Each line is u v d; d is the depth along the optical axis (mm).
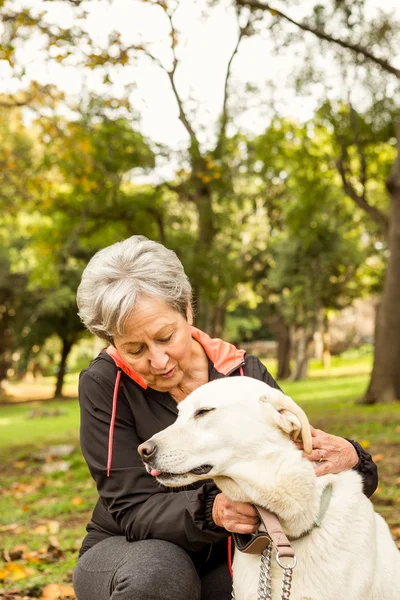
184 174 16359
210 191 19875
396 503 6395
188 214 23891
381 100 18812
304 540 2592
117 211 19844
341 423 13289
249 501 2641
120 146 17859
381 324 17797
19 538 6156
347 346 54906
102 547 2791
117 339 2762
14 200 18016
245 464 2621
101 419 2885
